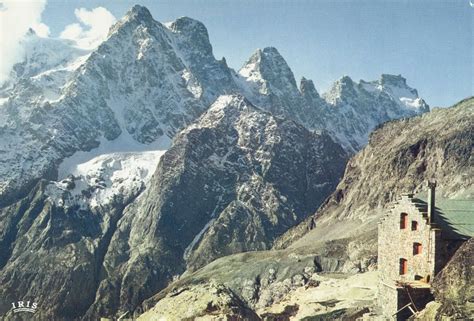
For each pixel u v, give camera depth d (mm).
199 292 96375
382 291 91750
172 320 90938
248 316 92562
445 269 82438
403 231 89312
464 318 74875
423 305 83438
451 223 86938
